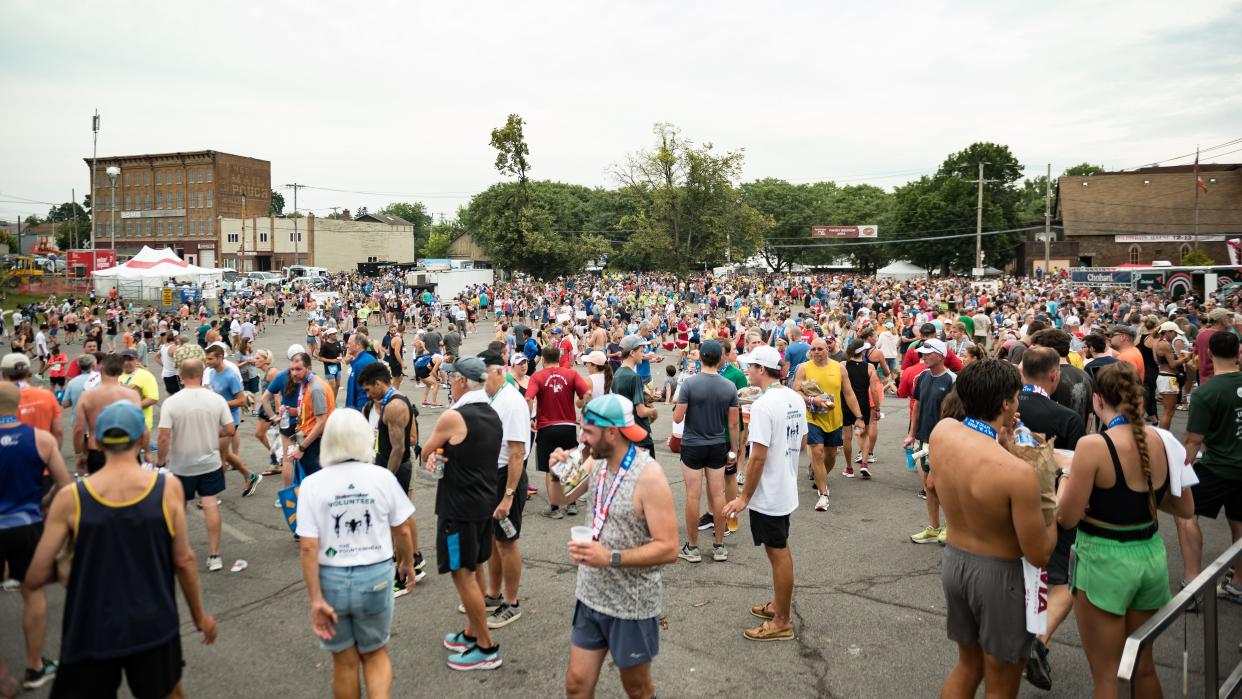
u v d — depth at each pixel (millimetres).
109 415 3344
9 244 85375
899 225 85688
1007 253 81000
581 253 62125
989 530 3336
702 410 6395
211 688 4457
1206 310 20578
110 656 3252
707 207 62250
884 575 6137
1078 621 3869
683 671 4590
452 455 4688
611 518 3449
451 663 4656
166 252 34281
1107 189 72500
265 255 91938
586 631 3516
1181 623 3326
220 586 6047
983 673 3594
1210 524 7438
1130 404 3678
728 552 6750
